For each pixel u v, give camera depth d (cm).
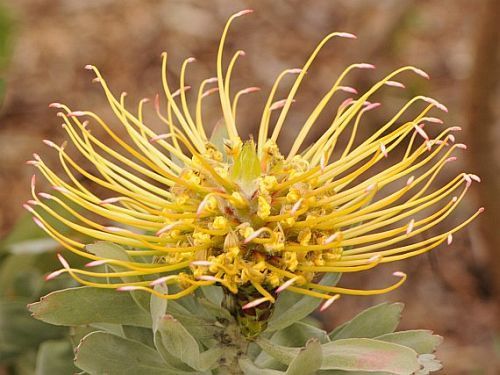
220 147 33
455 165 77
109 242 29
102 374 30
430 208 76
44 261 46
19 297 44
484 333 73
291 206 29
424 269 77
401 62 85
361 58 77
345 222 29
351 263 29
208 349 32
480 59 53
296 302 32
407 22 83
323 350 29
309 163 31
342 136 79
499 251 58
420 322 74
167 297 28
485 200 56
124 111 30
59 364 40
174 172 31
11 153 84
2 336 41
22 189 81
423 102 79
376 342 29
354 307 75
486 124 54
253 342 31
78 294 30
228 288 30
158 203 29
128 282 29
